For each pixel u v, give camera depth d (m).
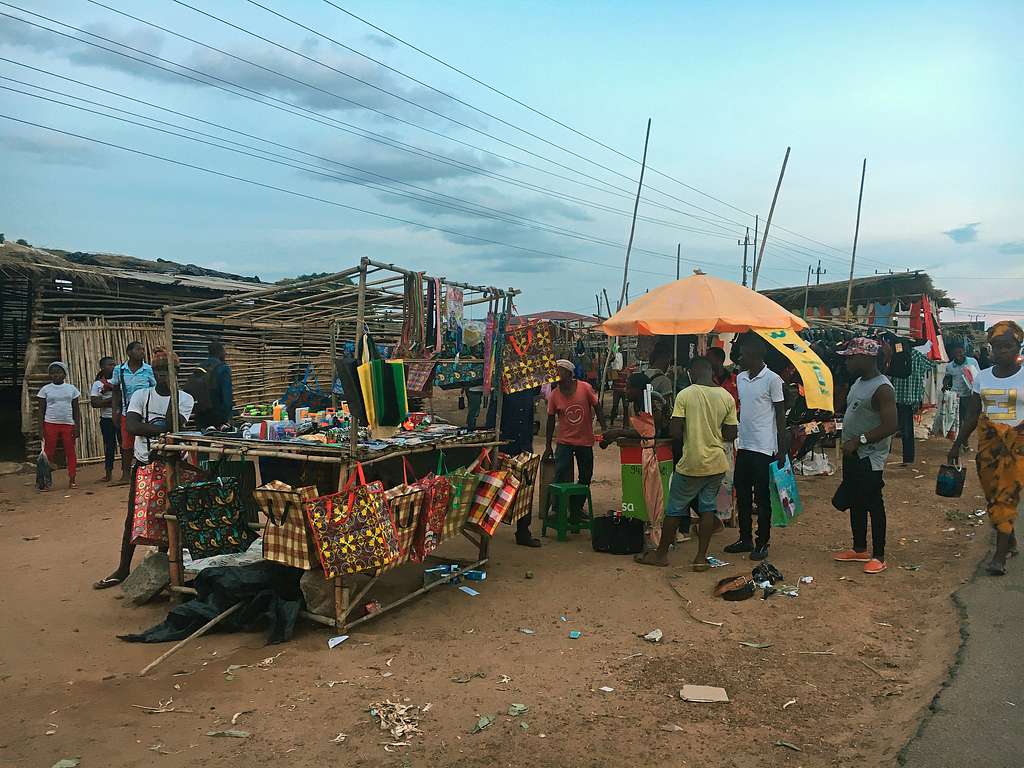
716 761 3.53
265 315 7.21
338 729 3.82
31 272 12.05
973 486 10.63
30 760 3.49
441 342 6.16
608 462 13.22
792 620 5.45
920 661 4.68
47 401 10.82
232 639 5.14
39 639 5.13
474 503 6.65
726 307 7.18
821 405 7.79
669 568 6.79
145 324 13.70
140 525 5.91
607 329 7.68
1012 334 6.13
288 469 5.89
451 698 4.18
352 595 5.82
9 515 9.08
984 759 3.41
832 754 3.60
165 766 3.45
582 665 4.67
